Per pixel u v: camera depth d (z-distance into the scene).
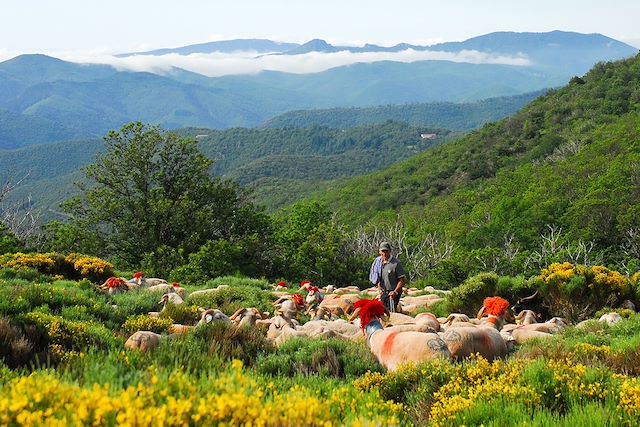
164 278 29.64
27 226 34.19
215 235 36.34
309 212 38.47
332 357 8.38
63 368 5.84
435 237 51.34
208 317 11.13
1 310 10.49
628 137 63.22
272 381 6.15
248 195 40.31
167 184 36.78
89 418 3.29
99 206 34.19
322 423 3.74
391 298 13.61
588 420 4.75
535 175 65.56
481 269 34.25
